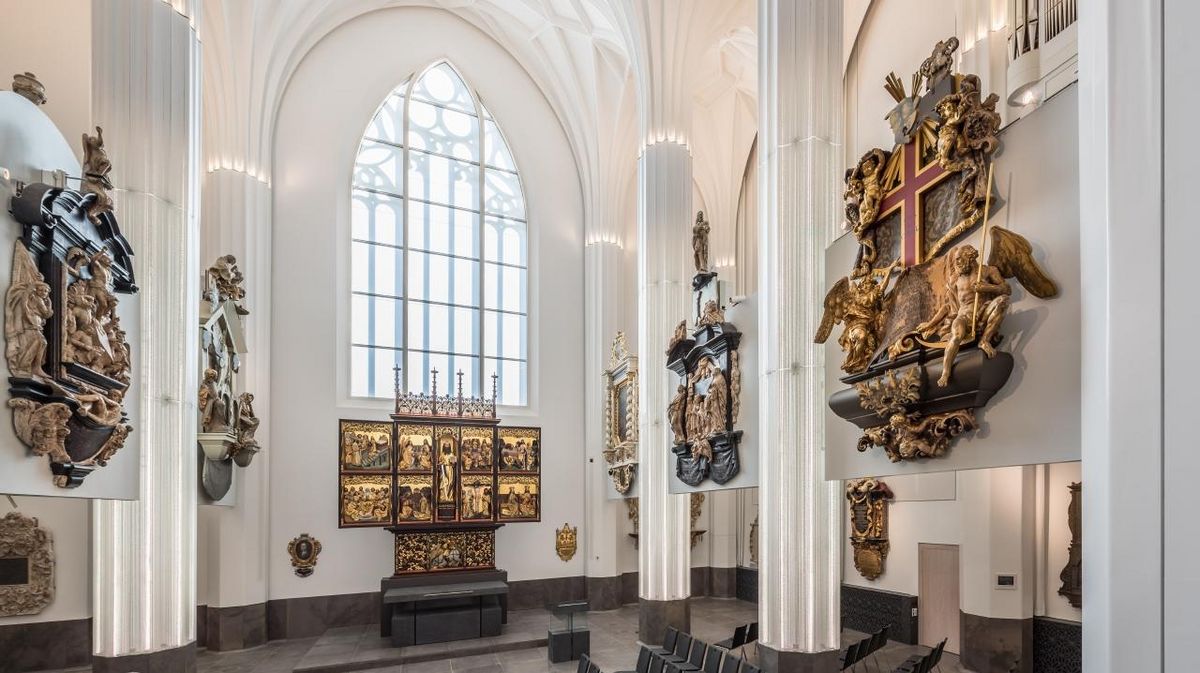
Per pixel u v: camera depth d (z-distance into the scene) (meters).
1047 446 3.41
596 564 17.77
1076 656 9.86
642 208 14.44
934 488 12.52
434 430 15.23
